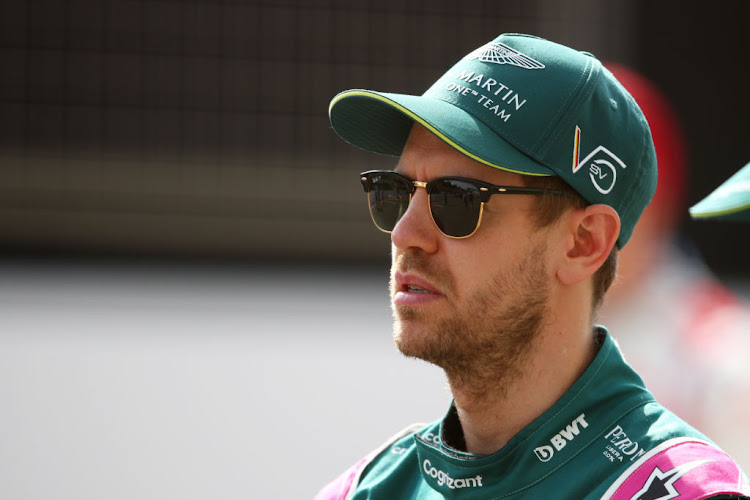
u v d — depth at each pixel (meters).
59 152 41.16
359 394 20.97
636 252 11.48
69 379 21.73
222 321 27.98
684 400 11.39
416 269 6.53
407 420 19.30
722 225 38.59
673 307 11.65
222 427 18.86
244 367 23.05
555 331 6.50
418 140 6.75
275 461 17.14
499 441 6.66
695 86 41.03
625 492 5.87
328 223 40.53
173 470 16.69
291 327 27.50
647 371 11.54
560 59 6.57
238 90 42.00
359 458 17.31
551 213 6.41
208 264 38.34
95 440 18.08
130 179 40.97
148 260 38.72
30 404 20.00
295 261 40.22
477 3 42.53
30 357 23.33
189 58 41.84
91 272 35.12
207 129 41.84
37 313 28.12
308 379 22.12
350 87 42.44
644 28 41.44
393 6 42.34
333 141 41.97
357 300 31.77
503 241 6.37
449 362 6.52
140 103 41.69
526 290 6.41
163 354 24.02
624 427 6.25
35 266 35.84
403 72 42.56
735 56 40.91
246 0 41.88
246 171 41.62
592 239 6.50
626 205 6.65
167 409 19.88
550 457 6.25
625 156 6.59
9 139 40.97
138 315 28.33
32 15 41.12
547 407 6.49
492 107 6.42
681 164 11.64
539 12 42.34
